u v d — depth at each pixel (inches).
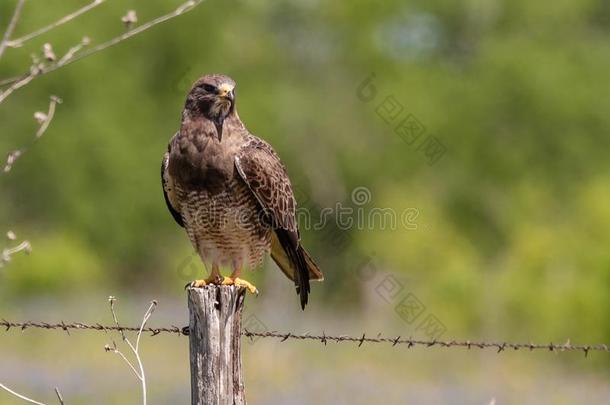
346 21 1521.9
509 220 1358.3
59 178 1348.4
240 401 254.7
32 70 243.9
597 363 791.7
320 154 1416.1
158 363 708.0
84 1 1347.2
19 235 1268.5
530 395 665.0
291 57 1546.5
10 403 566.3
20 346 746.8
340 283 1095.6
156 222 1392.7
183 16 1428.4
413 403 616.4
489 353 794.2
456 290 876.0
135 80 1411.2
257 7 1542.8
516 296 848.3
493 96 1502.2
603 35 1643.7
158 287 1374.3
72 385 629.0
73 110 1368.1
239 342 255.9
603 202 883.4
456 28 1627.7
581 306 798.5
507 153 1473.9
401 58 1581.0
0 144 1321.4
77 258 1277.1
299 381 661.3
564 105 1501.0
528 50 1537.9
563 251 863.1
